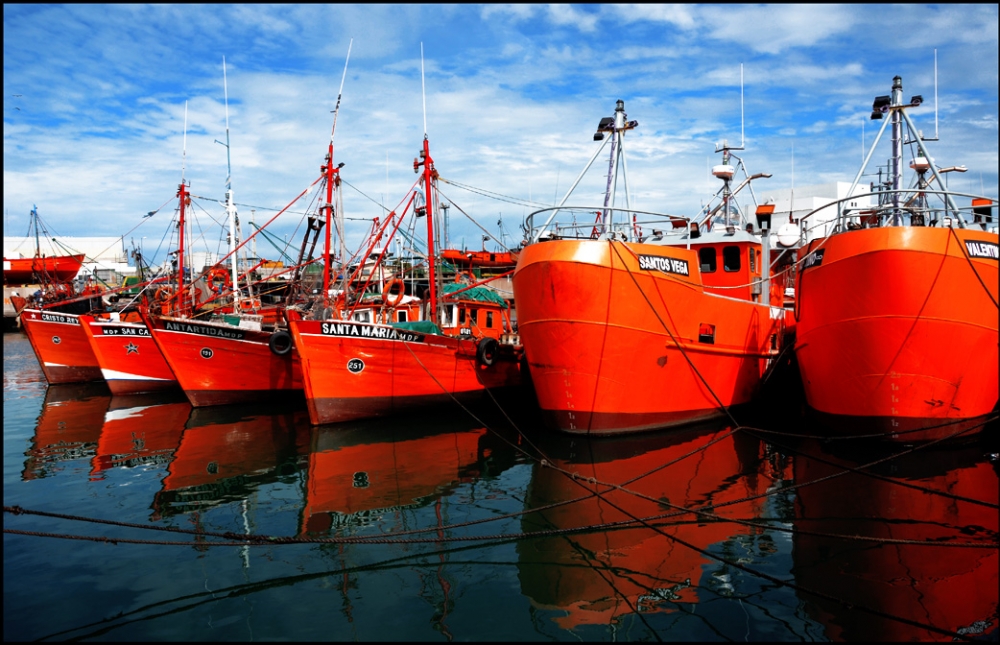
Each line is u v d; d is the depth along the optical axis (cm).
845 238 1153
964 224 1220
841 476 1056
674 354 1355
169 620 683
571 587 739
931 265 1070
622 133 1591
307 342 1573
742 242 1648
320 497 1077
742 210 1934
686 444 1306
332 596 733
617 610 686
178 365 1912
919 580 714
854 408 1196
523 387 2003
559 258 1227
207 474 1231
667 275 1312
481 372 1869
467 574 780
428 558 827
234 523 966
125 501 1078
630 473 1134
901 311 1092
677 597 707
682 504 977
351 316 1966
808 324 1259
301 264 2086
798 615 660
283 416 1814
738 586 723
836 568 750
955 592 686
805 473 1090
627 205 1577
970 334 1097
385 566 806
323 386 1612
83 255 3966
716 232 1716
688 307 1366
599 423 1338
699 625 650
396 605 709
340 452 1380
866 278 1112
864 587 706
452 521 953
